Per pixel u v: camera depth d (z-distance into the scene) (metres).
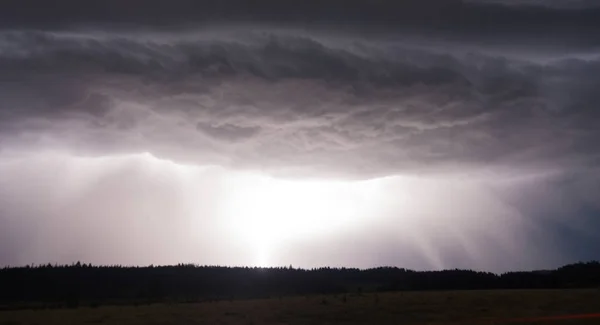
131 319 45.00
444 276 77.44
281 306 50.25
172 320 44.56
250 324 43.41
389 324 42.91
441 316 45.12
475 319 43.72
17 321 44.66
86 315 47.34
